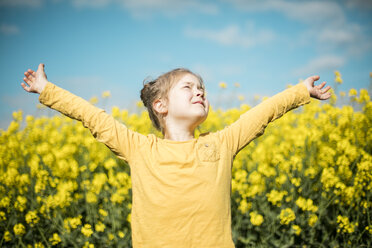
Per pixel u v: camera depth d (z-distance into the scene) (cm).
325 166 378
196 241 128
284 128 508
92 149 448
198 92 149
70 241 322
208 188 133
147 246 132
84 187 368
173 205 131
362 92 476
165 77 156
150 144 144
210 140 143
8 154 441
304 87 156
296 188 367
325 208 336
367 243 333
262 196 361
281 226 346
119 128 146
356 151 383
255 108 153
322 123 454
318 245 338
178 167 135
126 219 352
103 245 334
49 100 144
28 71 146
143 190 137
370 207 350
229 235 133
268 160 424
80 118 144
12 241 341
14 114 533
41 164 414
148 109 170
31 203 373
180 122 149
